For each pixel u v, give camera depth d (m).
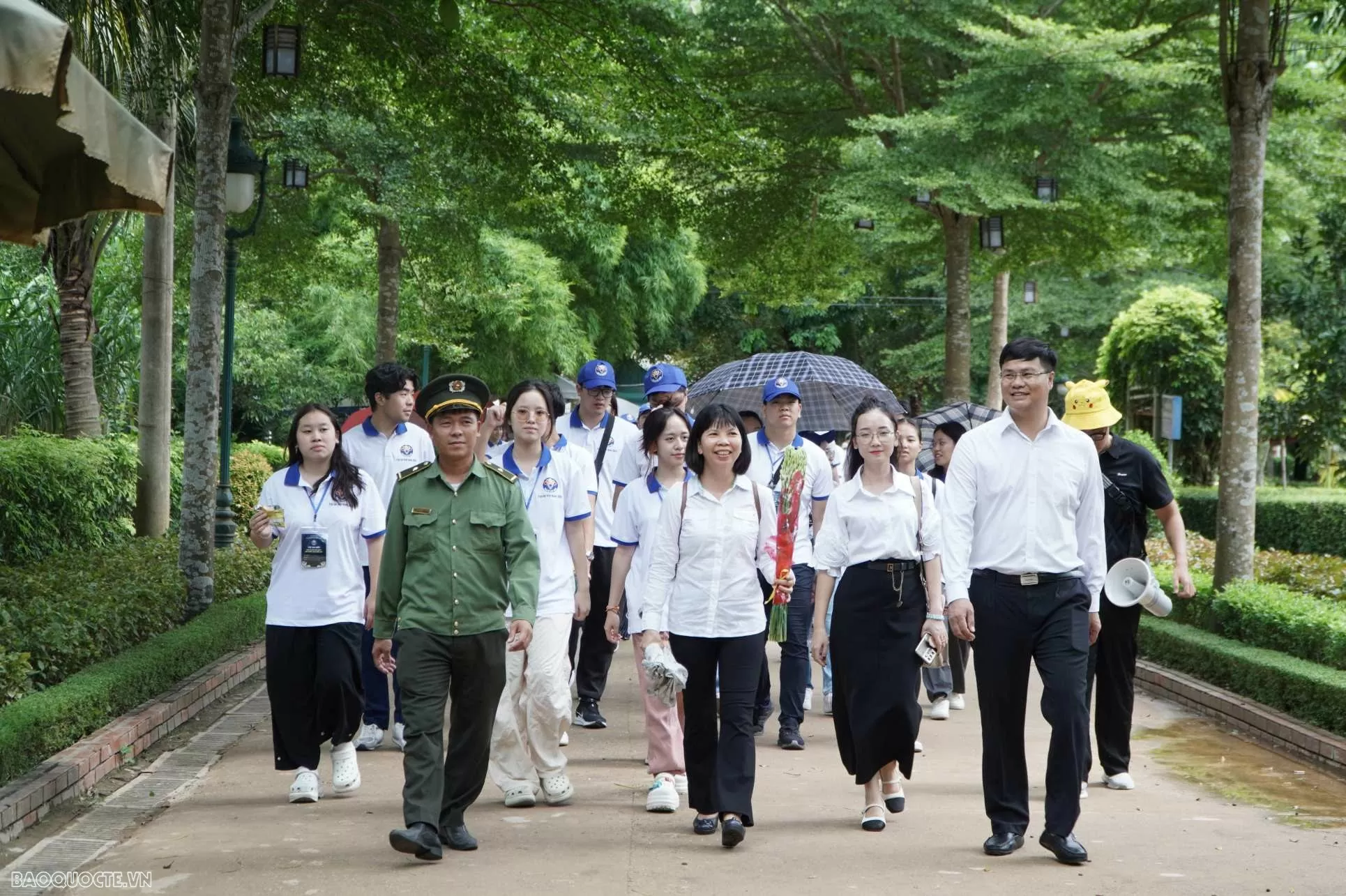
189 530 14.00
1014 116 20.42
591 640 11.27
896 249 28.86
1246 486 13.93
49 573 12.91
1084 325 46.00
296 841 7.45
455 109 19.59
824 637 8.30
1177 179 24.62
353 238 32.00
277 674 8.38
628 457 11.12
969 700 12.84
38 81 7.00
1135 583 8.85
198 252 13.80
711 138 20.41
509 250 38.56
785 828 7.93
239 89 18.70
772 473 10.93
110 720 9.69
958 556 7.39
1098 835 7.84
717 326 58.69
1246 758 10.25
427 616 7.26
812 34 24.62
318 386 40.62
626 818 8.13
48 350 20.86
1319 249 25.41
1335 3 18.52
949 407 15.95
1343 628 11.18
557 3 18.05
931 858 7.27
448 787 7.34
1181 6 23.06
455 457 7.43
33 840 7.39
